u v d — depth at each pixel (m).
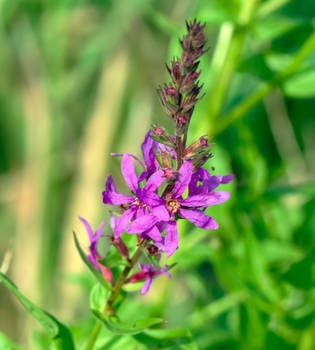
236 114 0.43
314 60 0.47
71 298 0.48
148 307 0.41
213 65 0.44
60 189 0.49
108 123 0.48
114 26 0.49
